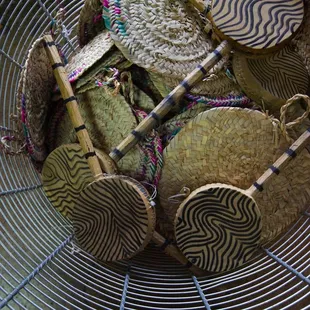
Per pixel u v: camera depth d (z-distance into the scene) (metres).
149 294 0.73
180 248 0.61
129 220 0.59
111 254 0.62
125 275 0.69
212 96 0.64
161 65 0.62
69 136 0.68
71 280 0.75
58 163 0.65
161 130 0.64
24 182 0.79
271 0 0.63
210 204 0.58
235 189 0.57
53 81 0.68
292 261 0.76
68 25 0.81
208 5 0.65
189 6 0.66
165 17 0.64
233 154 0.62
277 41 0.61
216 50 0.62
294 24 0.62
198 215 0.59
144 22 0.63
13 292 0.57
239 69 0.63
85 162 0.63
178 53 0.63
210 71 0.63
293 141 0.60
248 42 0.61
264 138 0.61
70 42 0.78
